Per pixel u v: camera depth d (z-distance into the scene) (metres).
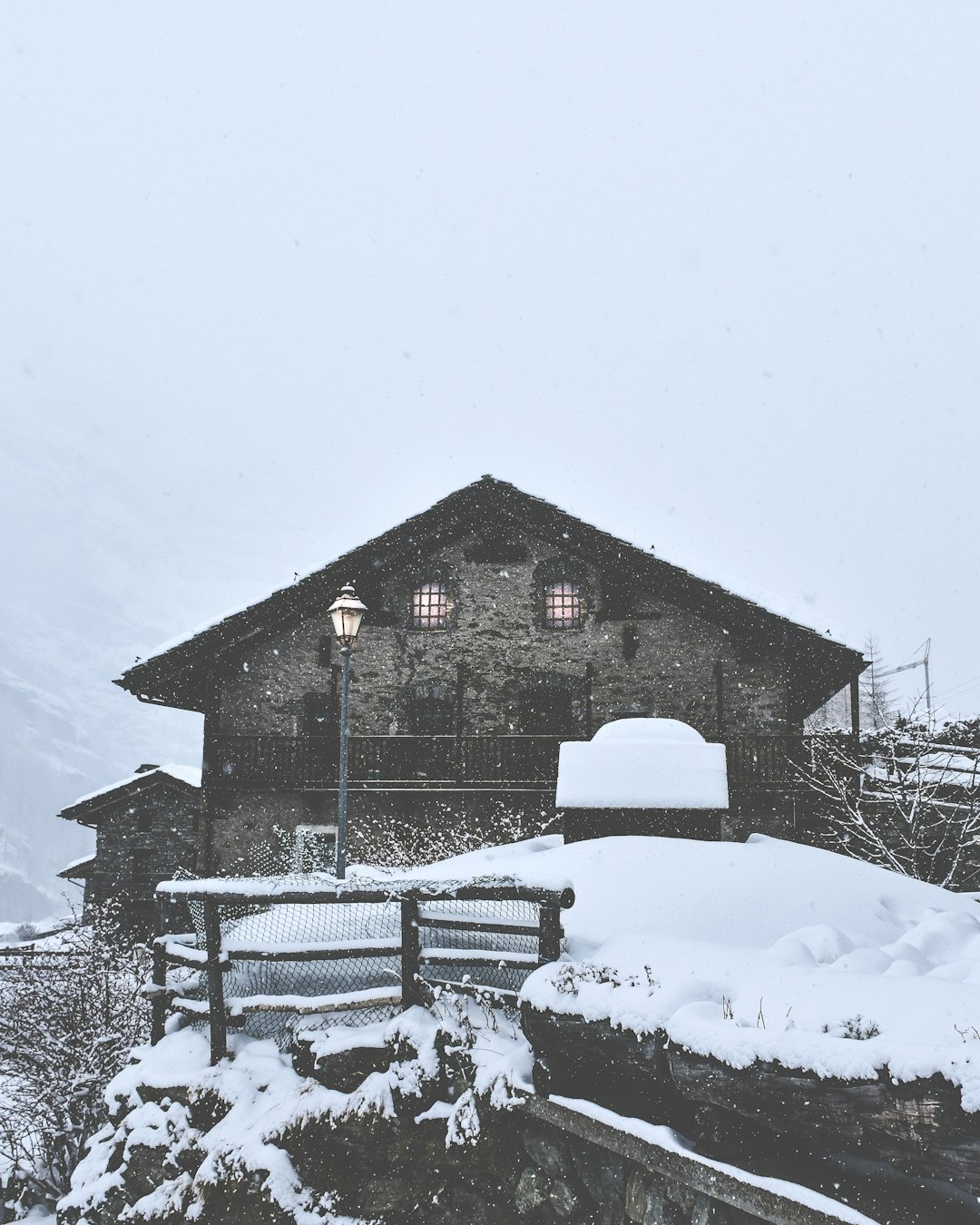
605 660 19.50
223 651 19.94
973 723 18.72
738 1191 4.21
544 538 19.86
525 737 18.44
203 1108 6.33
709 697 18.98
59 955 10.28
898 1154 3.66
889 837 16.56
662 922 6.39
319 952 6.40
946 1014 3.75
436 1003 6.09
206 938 6.59
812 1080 3.89
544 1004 5.26
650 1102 4.84
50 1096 9.55
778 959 4.80
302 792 19.50
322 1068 6.11
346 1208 5.70
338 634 11.82
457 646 19.97
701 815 8.53
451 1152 5.55
